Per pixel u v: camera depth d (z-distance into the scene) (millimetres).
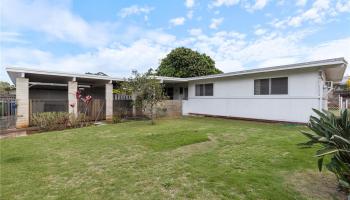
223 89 13484
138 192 3152
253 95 11688
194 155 4973
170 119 13070
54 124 9852
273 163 4289
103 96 18031
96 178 3691
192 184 3383
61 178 3701
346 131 2701
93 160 4691
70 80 12773
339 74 11578
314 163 4238
